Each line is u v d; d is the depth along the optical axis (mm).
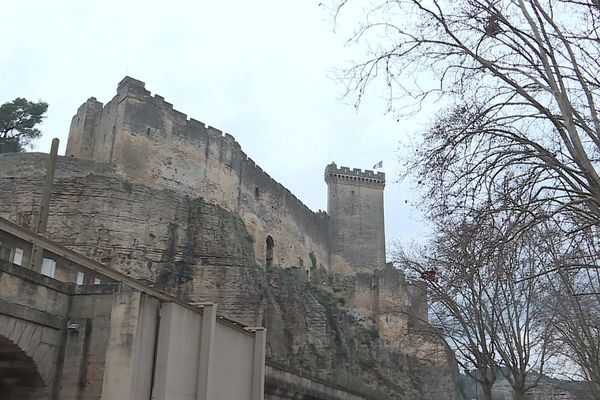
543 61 13680
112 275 16906
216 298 54750
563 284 29109
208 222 57594
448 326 33250
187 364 16000
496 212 15281
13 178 50906
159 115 57875
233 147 65250
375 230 92750
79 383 13945
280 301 67625
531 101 14305
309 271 81750
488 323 30109
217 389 17484
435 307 36750
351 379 63594
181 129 59562
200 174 60062
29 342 13523
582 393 44312
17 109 67625
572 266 16000
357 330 78062
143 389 14258
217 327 17969
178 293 52906
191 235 56094
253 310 55312
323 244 88250
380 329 81438
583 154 13062
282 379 28172
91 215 51062
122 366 13820
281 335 59625
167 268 53219
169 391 14789
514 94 15641
